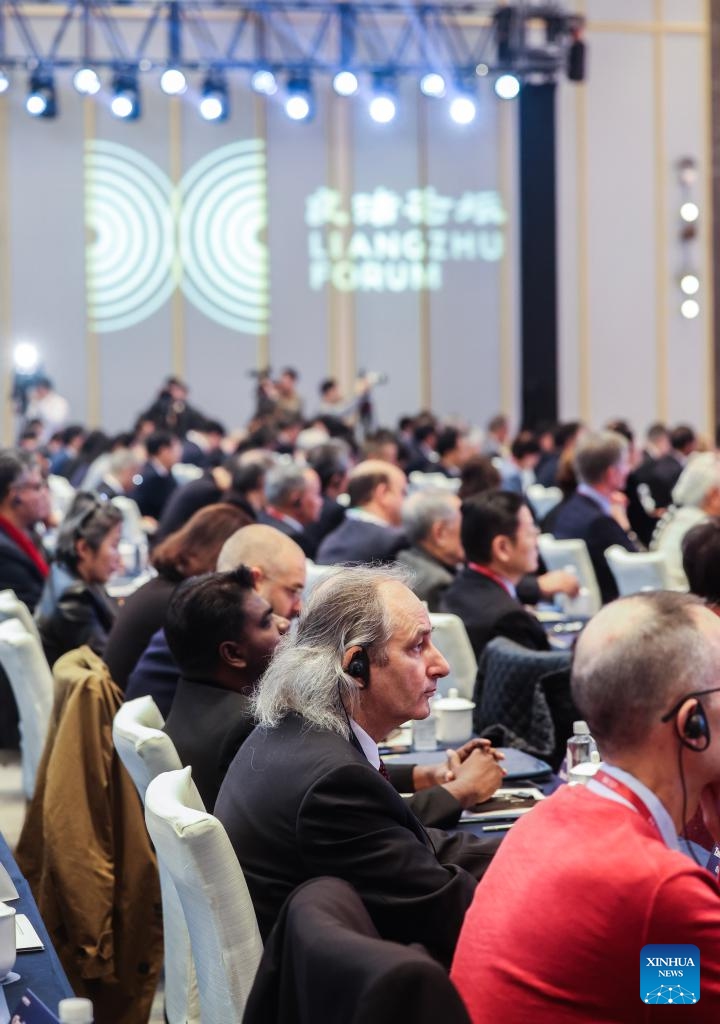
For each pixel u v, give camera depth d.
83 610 5.35
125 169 17.61
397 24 17.36
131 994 3.53
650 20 18.42
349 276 18.03
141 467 12.02
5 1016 2.19
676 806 1.93
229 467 9.39
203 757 3.14
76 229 17.61
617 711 1.92
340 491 9.69
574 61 13.81
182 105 17.62
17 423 17.48
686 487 7.10
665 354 18.62
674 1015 1.76
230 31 17.31
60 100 17.42
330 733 2.50
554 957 1.79
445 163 18.03
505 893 1.88
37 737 4.62
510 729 4.20
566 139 18.36
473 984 1.85
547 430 14.39
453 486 10.92
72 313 17.64
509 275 18.20
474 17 17.23
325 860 2.38
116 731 3.13
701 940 1.75
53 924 3.52
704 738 1.90
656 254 18.58
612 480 7.49
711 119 17.98
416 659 2.58
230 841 2.43
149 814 2.46
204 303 17.84
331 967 1.63
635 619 1.94
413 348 18.14
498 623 4.77
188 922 2.50
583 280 18.45
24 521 6.46
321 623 2.60
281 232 17.91
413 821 2.50
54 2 13.88
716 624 1.94
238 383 17.94
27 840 3.86
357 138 17.92
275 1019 1.81
